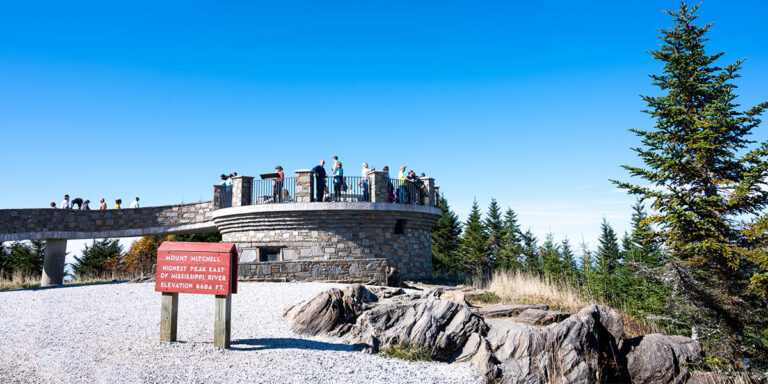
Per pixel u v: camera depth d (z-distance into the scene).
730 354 9.46
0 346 7.82
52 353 7.48
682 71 12.27
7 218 20.53
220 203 20.12
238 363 7.42
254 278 15.30
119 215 22.27
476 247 34.38
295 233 18.30
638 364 8.87
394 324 9.68
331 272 15.61
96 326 9.51
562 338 8.63
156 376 6.60
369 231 18.67
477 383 7.73
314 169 18.36
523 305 11.39
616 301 14.95
